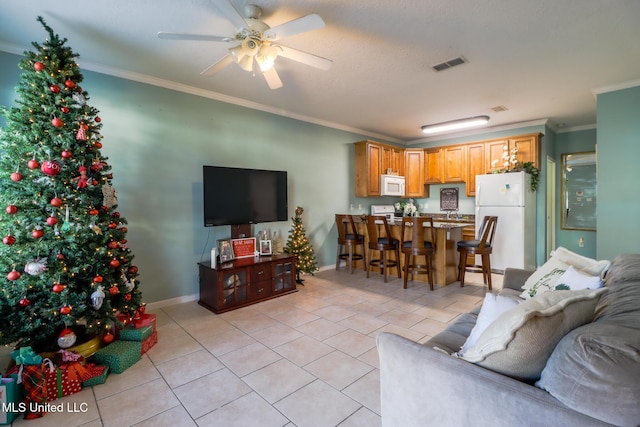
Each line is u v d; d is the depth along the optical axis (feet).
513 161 17.17
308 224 16.72
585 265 7.45
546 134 17.33
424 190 21.44
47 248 6.84
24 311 6.70
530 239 16.72
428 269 13.64
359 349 8.32
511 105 14.34
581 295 3.75
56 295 6.91
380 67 10.24
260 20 7.43
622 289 4.99
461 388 3.55
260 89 12.25
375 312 10.98
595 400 2.68
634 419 2.51
